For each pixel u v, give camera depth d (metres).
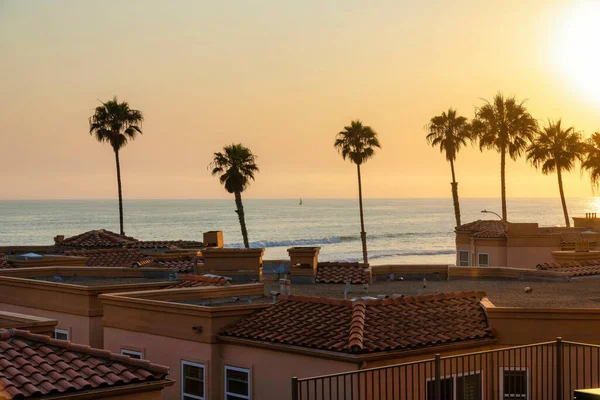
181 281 26.42
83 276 30.50
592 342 19.98
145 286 25.39
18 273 29.27
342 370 18.33
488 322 20.48
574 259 37.28
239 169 74.44
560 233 55.44
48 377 14.45
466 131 84.44
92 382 14.45
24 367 14.61
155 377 15.17
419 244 178.38
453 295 22.31
